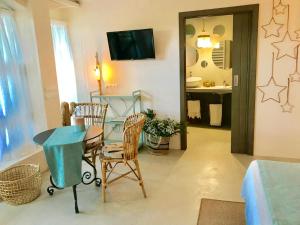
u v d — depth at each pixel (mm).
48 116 3576
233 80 3713
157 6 3824
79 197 2795
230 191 2799
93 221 2367
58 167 2471
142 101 4289
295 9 3211
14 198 2631
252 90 3566
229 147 4199
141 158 3848
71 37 4457
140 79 4215
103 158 2664
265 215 1432
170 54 3924
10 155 3240
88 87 4609
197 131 5219
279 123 3553
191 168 3430
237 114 3799
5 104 3154
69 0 3939
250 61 3541
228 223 2262
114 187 2977
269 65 3436
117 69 4324
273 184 1722
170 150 4160
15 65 3271
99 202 2686
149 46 3924
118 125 4457
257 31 3389
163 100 4141
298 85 3373
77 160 2480
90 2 4184
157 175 3252
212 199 2650
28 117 3490
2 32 3096
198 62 5723
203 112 5766
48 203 2697
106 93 4500
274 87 3471
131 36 3977
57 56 4199
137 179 2906
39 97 3490
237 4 3422
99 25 4234
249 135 3729
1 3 3068
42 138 2670
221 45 5453
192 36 5621
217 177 3141
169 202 2631
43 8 3438
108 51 4309
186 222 2301
